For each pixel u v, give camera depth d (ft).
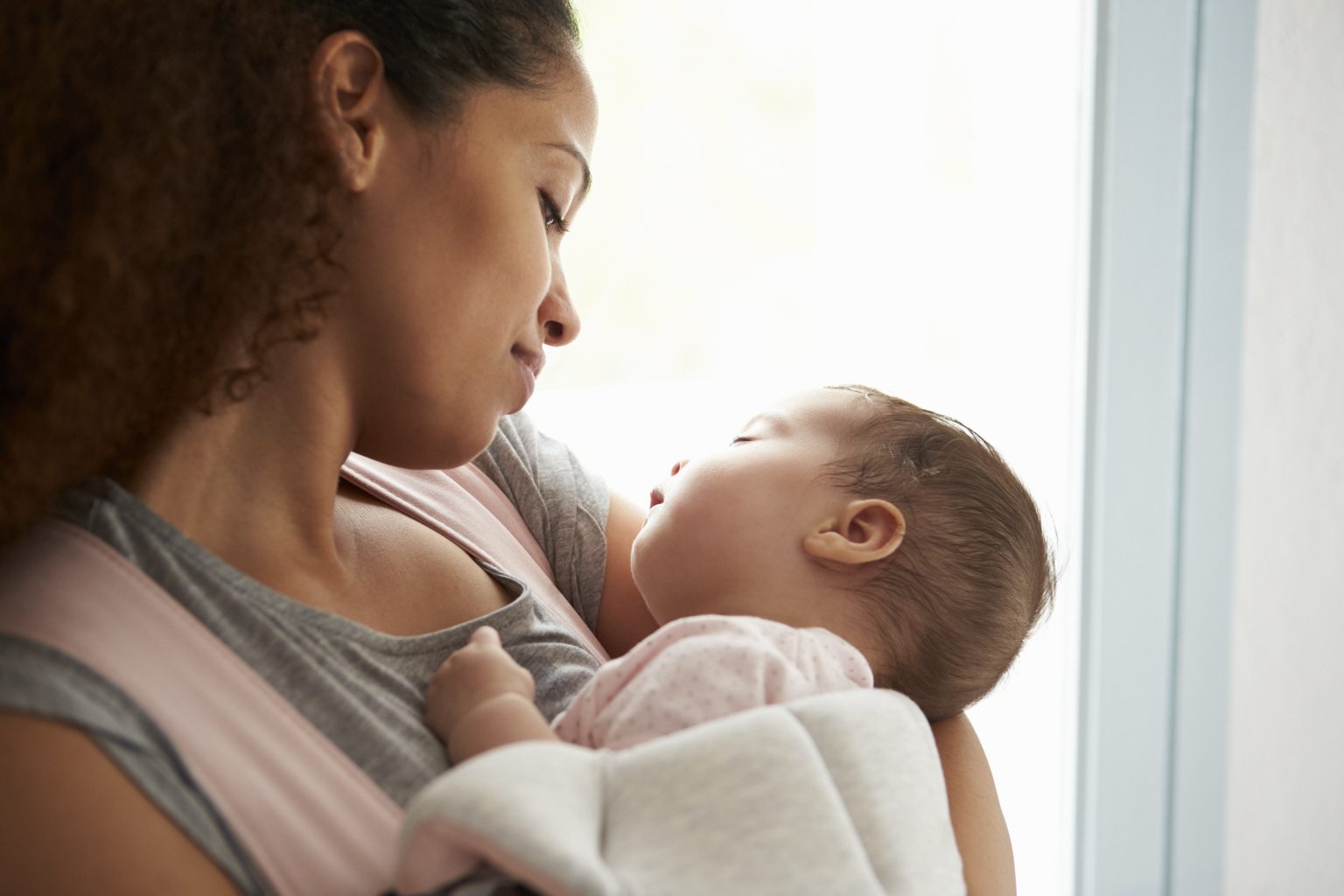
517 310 2.59
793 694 2.48
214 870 1.90
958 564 3.11
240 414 2.39
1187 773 4.94
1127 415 4.73
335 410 2.49
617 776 2.05
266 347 2.31
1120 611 4.83
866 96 6.73
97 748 1.84
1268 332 4.74
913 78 6.57
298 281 2.32
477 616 2.83
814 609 3.07
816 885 1.94
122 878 1.80
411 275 2.44
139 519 2.17
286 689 2.16
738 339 7.29
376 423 2.61
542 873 1.70
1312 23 4.53
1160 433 4.76
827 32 6.81
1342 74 4.58
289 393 2.43
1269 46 4.53
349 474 2.96
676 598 3.20
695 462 3.33
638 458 6.42
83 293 2.07
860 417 3.33
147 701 1.93
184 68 2.14
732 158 7.07
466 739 2.21
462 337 2.52
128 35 2.10
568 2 2.69
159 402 2.24
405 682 2.41
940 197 6.51
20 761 1.79
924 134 6.56
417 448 2.65
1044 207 5.07
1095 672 4.84
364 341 2.49
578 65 2.68
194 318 2.21
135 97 2.10
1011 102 5.33
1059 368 4.99
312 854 1.98
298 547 2.51
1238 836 5.00
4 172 2.07
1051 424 5.06
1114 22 4.49
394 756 2.19
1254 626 4.90
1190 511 4.81
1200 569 4.85
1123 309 4.67
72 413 2.09
